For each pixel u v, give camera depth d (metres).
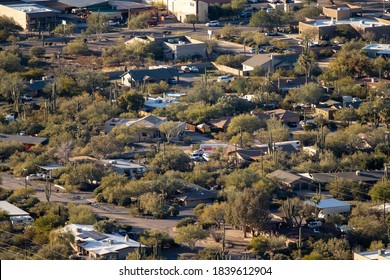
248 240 149.25
